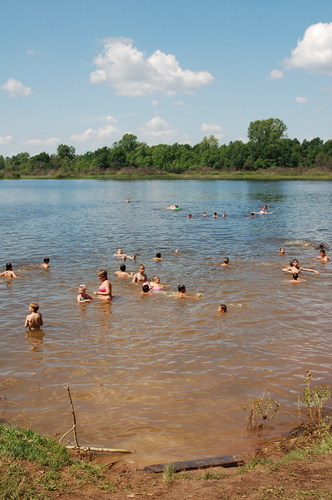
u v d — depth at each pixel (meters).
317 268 22.80
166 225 38.50
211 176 146.62
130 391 10.35
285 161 152.62
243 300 17.36
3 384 10.68
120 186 104.44
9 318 15.35
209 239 31.34
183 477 7.10
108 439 8.54
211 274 21.39
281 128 164.88
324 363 11.84
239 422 9.14
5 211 50.47
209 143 175.00
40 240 30.73
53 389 10.45
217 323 14.85
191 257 25.27
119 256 25.28
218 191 83.50
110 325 14.73
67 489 6.58
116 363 11.84
